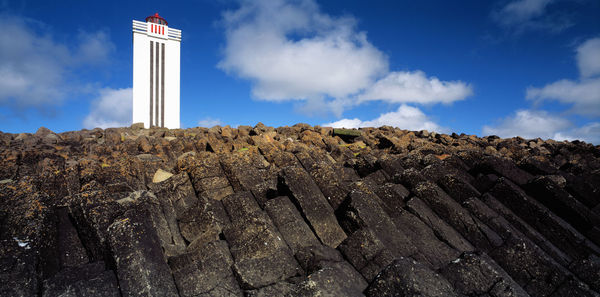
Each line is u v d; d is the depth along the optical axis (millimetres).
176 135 23859
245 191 9188
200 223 8094
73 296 5203
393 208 8945
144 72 56469
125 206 7402
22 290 5176
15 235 6062
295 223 7750
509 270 7113
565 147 19781
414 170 9992
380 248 6812
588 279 7039
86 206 6766
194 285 6004
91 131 23547
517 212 9055
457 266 6480
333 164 12602
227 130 24156
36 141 19031
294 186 8289
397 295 5703
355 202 7902
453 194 9531
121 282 5547
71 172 9414
